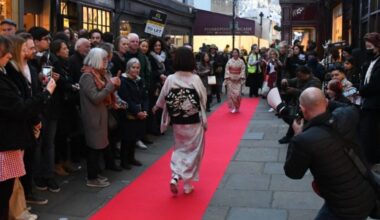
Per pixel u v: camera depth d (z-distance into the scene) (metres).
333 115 3.86
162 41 10.42
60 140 7.39
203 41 30.22
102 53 6.74
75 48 7.58
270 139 10.33
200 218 5.78
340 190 3.72
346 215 3.72
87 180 7.03
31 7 12.13
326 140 3.73
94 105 6.77
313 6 23.62
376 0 11.25
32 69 5.78
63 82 6.64
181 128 6.55
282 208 6.07
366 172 3.81
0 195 4.75
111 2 16.41
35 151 6.31
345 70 8.55
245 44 32.16
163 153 9.04
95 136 6.82
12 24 6.30
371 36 7.19
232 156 8.82
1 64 4.61
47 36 6.53
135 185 7.07
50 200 6.36
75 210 6.04
